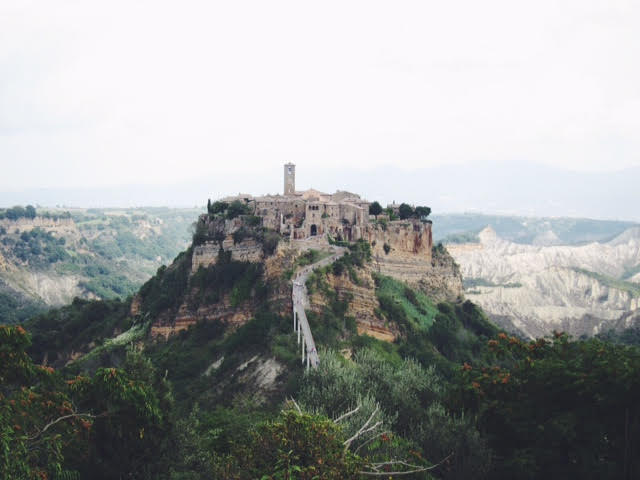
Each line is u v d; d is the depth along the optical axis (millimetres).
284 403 93938
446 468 69312
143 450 65938
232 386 127062
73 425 62312
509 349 77438
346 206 194375
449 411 78375
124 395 64500
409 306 172750
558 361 69000
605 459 63250
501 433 72688
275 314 145500
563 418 63656
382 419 76688
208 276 175125
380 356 135375
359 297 155375
